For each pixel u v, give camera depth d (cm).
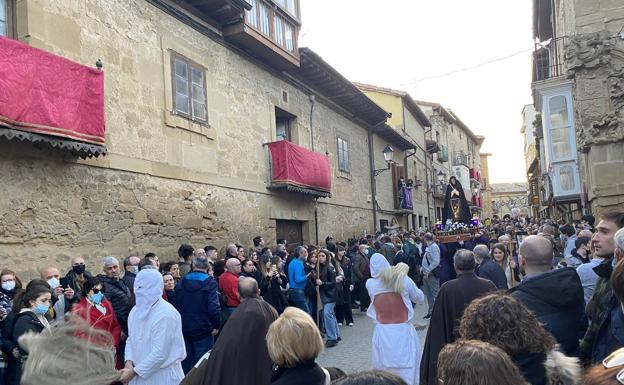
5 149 611
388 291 510
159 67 888
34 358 155
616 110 1198
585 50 1222
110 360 166
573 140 1444
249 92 1173
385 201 2166
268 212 1209
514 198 6931
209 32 1035
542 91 1488
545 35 2269
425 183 3098
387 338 502
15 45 587
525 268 345
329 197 1523
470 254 437
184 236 914
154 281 412
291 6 1305
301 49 1323
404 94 2608
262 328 372
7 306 507
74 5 727
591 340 296
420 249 1459
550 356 228
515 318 233
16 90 579
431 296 1082
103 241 742
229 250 857
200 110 991
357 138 1905
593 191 1221
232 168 1080
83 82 675
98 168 744
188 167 938
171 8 928
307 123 1480
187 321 576
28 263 630
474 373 163
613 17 1224
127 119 804
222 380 355
